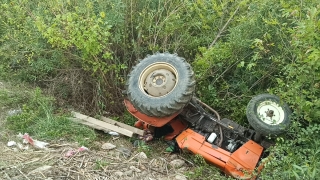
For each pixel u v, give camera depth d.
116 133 5.18
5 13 6.25
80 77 5.95
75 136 4.92
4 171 4.07
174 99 4.59
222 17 6.05
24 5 6.35
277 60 5.13
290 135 4.52
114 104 5.85
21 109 5.42
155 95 4.79
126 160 4.57
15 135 4.80
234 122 5.02
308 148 4.28
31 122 5.09
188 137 4.68
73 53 5.84
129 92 4.84
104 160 4.48
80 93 5.92
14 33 6.12
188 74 4.74
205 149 4.55
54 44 5.46
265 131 4.48
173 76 4.84
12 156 4.37
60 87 6.03
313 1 5.06
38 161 4.30
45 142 4.71
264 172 4.14
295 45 4.52
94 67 5.45
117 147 4.87
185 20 6.15
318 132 4.33
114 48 5.82
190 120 4.97
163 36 5.95
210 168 4.52
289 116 4.51
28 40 6.00
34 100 5.44
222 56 5.52
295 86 4.43
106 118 5.52
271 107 4.62
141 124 5.30
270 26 5.45
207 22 6.11
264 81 5.66
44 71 6.11
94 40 5.05
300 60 4.47
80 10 5.50
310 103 4.27
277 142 4.46
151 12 5.85
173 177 4.37
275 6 5.51
